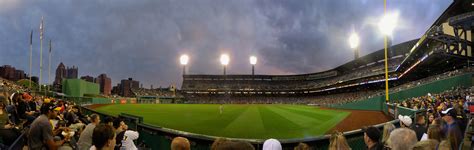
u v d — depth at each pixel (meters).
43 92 52.44
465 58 38.31
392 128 4.74
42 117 5.97
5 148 6.50
